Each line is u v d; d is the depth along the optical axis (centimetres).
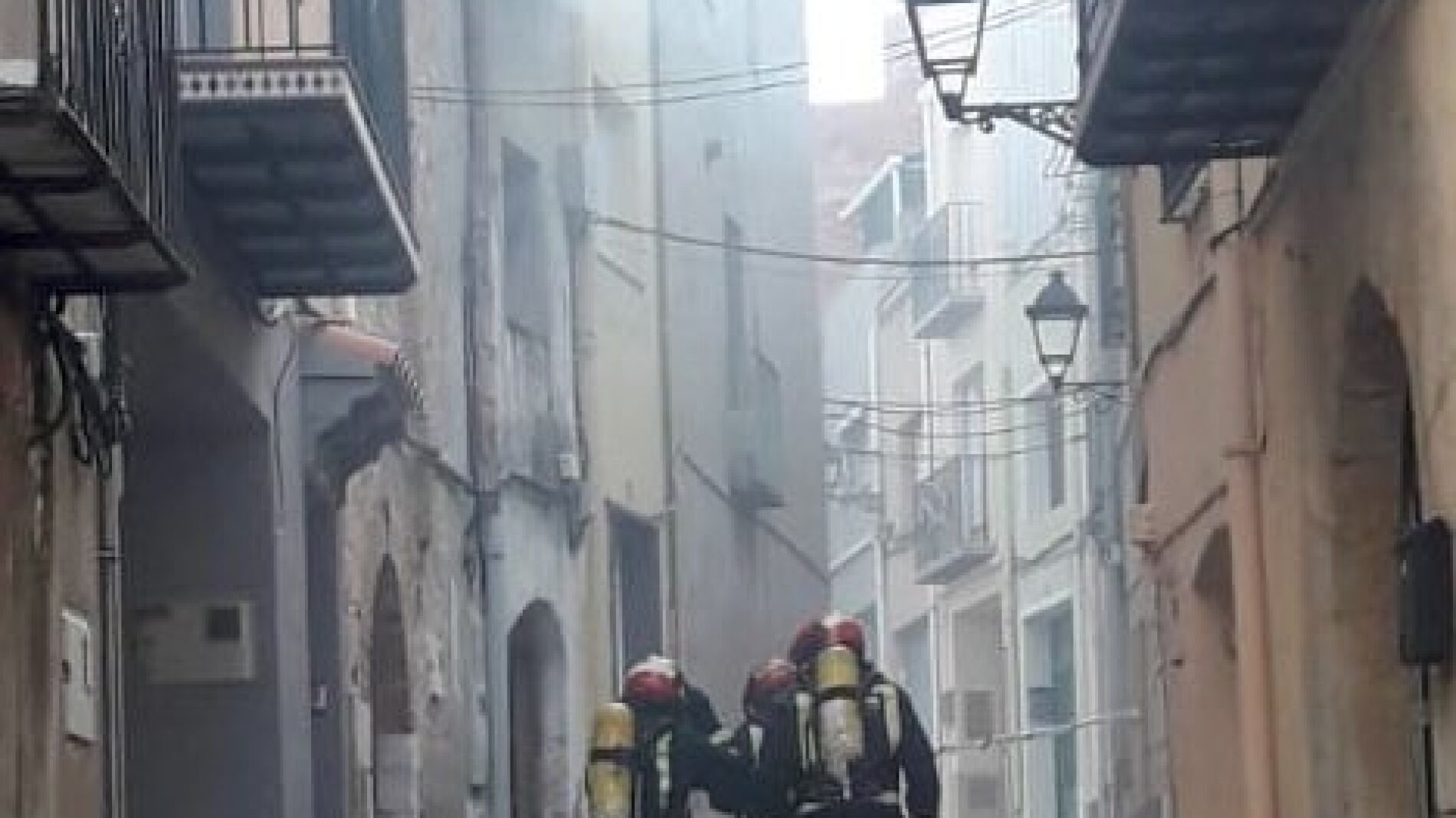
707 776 1548
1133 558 2628
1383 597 1434
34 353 1180
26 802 1149
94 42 1095
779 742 1524
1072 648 4747
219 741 1797
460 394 2488
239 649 1797
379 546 2162
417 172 2298
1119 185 2317
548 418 2748
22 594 1152
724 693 3484
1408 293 1205
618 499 3036
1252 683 1602
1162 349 1941
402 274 1723
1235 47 1319
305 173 1530
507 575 2570
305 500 1955
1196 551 1858
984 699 5581
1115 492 3086
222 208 1576
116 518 1409
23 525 1156
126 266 1177
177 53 1389
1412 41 1170
